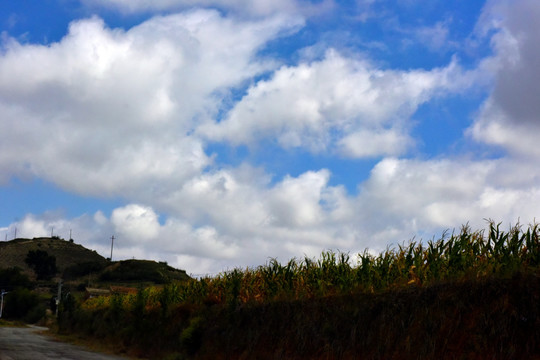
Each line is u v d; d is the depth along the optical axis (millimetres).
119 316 34344
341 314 15734
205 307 23828
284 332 17938
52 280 169375
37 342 30562
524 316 10906
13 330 49812
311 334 16547
